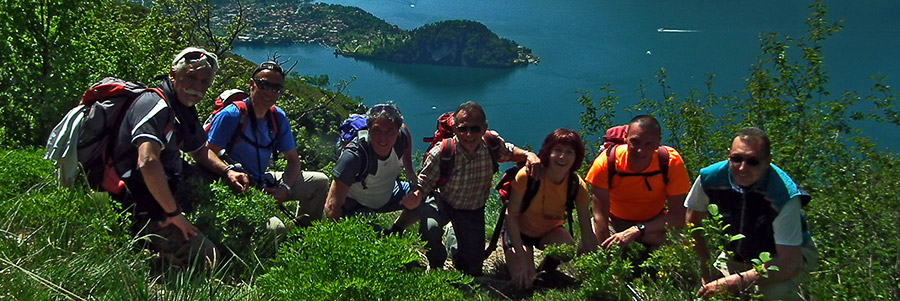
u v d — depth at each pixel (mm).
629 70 189250
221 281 3453
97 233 3465
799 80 7109
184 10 15258
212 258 3811
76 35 9047
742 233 3836
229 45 16547
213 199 4035
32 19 8375
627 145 4777
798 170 6082
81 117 3682
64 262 3193
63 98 7445
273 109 4980
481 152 4805
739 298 3547
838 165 5934
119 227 3623
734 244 3908
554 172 4672
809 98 7016
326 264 3062
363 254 3092
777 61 7191
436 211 4926
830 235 4254
